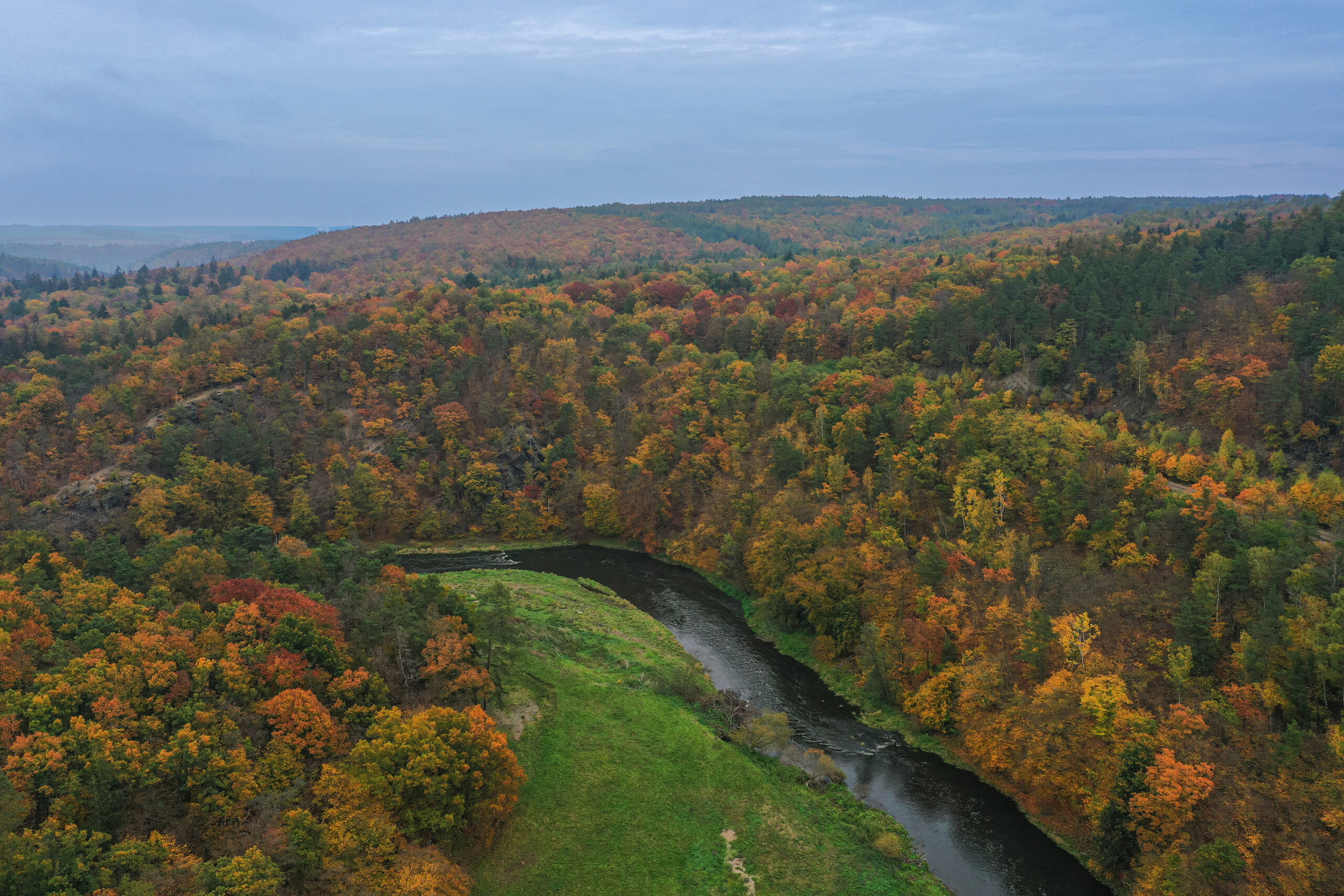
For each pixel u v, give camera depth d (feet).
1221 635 285.43
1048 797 273.75
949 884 242.37
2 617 274.98
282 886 193.77
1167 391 459.73
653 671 361.51
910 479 442.09
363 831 209.26
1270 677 259.39
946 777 295.89
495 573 524.52
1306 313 449.48
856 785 290.56
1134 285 560.20
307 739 233.35
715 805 269.44
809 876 242.37
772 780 286.05
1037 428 446.19
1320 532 338.75
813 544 424.05
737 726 319.68
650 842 250.57
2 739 211.82
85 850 186.80
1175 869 219.20
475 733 236.84
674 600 483.92
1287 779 227.40
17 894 168.76
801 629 417.49
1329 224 587.27
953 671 320.29
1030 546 382.83
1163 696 276.62
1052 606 331.57
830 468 479.00
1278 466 385.70
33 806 197.36
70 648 260.83
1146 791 239.91
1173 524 342.03
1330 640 254.88
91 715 228.84
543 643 380.37
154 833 192.95
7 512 495.00
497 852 237.86
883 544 406.00
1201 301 524.11
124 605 293.23
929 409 475.72
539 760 280.51
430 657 282.56
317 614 286.05
